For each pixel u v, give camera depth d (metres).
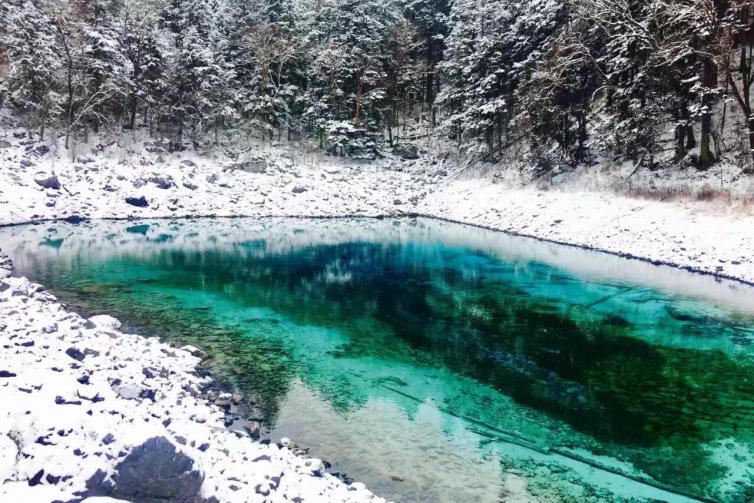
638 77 25.36
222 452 5.68
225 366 9.20
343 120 45.72
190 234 25.00
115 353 8.14
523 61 33.38
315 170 40.56
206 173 35.62
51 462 4.23
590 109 30.84
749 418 7.70
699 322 12.22
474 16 41.59
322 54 44.81
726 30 21.33
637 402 8.21
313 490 5.24
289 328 11.58
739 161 22.45
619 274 17.11
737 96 21.50
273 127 44.00
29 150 30.09
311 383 8.65
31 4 34.38
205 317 12.16
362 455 6.48
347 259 20.34
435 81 54.81
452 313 13.06
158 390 7.25
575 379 9.08
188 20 45.19
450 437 7.00
